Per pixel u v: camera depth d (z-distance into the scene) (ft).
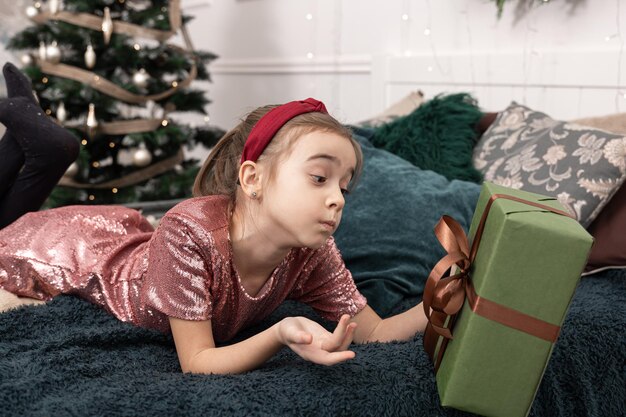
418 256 4.83
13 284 4.17
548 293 2.58
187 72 10.23
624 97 6.05
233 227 3.44
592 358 3.69
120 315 3.81
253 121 3.59
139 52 9.57
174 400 2.75
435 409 3.00
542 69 6.81
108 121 9.52
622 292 4.43
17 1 11.32
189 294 3.27
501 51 7.34
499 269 2.58
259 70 11.90
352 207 5.20
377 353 3.36
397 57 8.63
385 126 6.39
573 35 6.58
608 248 4.78
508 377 2.67
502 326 2.62
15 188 5.62
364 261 4.86
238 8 12.40
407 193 5.20
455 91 7.80
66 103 9.25
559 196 4.89
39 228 4.32
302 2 10.71
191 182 9.71
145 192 9.82
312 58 10.53
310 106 3.22
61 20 9.16
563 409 3.51
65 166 5.70
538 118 5.78
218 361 3.10
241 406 2.72
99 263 4.01
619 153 4.86
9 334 3.56
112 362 3.32
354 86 9.76
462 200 5.22
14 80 5.88
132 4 10.19
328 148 2.98
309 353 2.65
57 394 2.89
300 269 3.81
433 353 3.22
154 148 9.75
